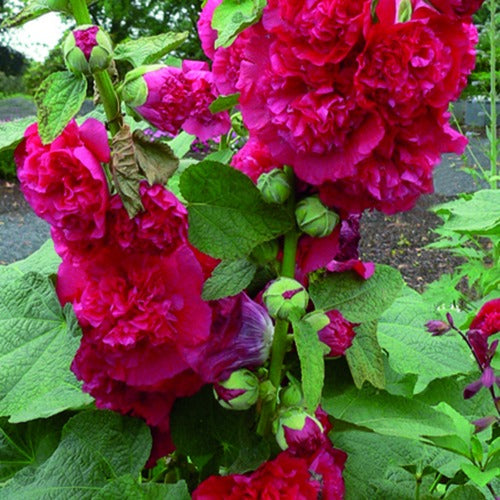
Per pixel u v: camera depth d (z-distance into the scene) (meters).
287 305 0.99
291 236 1.05
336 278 1.09
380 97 0.92
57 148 0.97
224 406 1.07
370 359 1.12
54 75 0.99
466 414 1.46
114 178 0.95
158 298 1.04
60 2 1.04
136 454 1.14
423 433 1.16
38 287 1.25
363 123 0.93
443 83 0.94
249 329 1.06
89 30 0.98
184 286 1.05
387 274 1.08
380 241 7.87
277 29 0.93
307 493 0.99
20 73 15.44
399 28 0.90
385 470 1.28
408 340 1.32
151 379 1.07
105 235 1.00
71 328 1.15
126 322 1.03
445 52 0.93
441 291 3.42
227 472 1.16
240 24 0.98
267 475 1.00
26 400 1.16
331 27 0.90
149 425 1.20
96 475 1.12
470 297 6.22
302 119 0.93
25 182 0.99
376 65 0.91
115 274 1.04
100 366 1.09
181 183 1.01
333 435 1.31
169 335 1.04
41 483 1.11
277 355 1.07
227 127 1.25
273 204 1.02
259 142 1.08
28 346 1.21
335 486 1.04
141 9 12.86
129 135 0.97
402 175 0.96
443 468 1.44
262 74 0.98
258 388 1.07
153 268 1.03
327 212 1.02
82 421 1.15
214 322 1.06
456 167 9.00
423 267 7.30
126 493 1.02
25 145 1.08
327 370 1.24
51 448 1.27
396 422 1.20
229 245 1.03
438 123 0.96
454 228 1.80
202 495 1.02
